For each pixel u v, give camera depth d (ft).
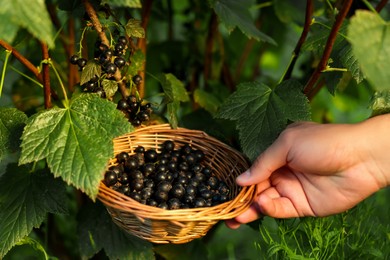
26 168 3.51
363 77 3.34
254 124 3.43
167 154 3.58
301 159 3.36
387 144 3.32
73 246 4.59
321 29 3.67
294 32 5.24
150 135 3.62
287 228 3.62
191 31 4.49
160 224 3.18
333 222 3.76
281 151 3.36
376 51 2.77
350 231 3.65
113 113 3.21
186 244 4.17
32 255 4.30
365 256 3.69
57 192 3.46
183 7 5.07
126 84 3.63
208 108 4.03
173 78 3.84
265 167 3.36
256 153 3.40
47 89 3.37
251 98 3.48
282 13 4.35
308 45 3.51
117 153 3.55
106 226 3.80
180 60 4.56
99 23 3.28
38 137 3.15
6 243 3.39
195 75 4.52
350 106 5.08
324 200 3.49
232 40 4.86
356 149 3.33
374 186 3.41
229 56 4.86
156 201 3.38
